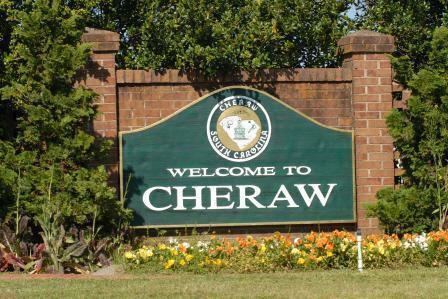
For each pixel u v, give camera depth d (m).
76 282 11.84
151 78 15.11
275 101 15.25
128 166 14.98
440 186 14.76
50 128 14.04
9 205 14.06
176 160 15.07
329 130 15.37
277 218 15.23
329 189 15.34
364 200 15.39
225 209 15.14
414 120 14.90
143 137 15.02
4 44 16.38
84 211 13.91
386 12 17.38
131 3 17.53
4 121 15.09
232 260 13.20
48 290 11.08
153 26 15.88
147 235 14.99
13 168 14.10
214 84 15.22
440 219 14.63
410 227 14.77
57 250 13.31
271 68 15.41
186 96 15.20
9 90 14.09
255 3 15.98
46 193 13.88
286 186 15.26
